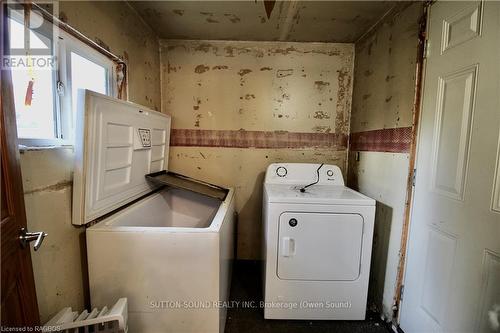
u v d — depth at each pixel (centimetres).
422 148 144
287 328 166
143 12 187
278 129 246
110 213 150
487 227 103
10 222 73
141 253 126
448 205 124
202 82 243
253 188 251
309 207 162
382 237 178
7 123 73
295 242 164
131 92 183
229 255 185
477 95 108
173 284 128
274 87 242
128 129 162
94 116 124
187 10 182
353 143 235
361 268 166
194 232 125
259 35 225
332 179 217
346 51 239
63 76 121
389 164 172
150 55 217
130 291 128
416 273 146
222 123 246
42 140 109
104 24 147
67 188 118
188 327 131
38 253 102
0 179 68
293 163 225
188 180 221
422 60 144
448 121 125
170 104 245
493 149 101
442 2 130
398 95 164
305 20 194
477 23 109
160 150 219
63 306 116
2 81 71
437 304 129
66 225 118
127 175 165
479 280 106
